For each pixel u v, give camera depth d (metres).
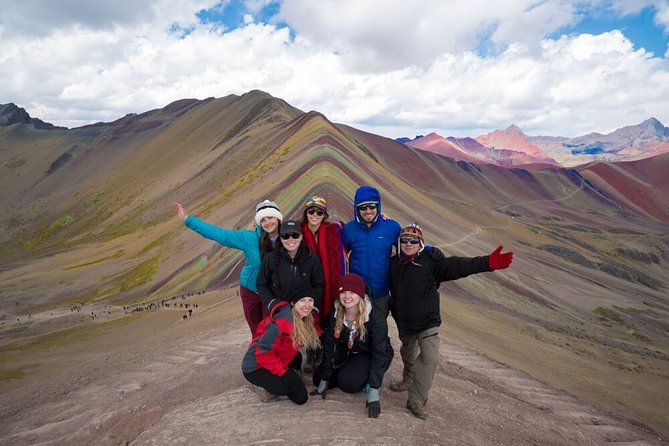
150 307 42.72
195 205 104.44
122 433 4.68
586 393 14.09
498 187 187.12
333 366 4.75
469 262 4.45
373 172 77.56
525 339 23.08
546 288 55.16
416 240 4.51
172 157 192.50
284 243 4.40
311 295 4.54
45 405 7.46
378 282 5.05
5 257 153.62
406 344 5.19
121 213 139.88
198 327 18.56
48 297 64.75
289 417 4.31
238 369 6.66
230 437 3.97
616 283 74.00
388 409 4.80
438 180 168.25
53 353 30.05
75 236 141.88
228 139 170.38
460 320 22.45
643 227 163.25
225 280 45.53
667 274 110.06
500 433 5.27
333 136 87.25
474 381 8.33
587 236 126.69
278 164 83.69
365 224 5.04
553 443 5.58
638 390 16.58
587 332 37.47
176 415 4.64
